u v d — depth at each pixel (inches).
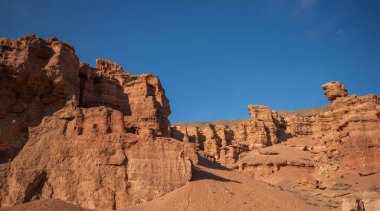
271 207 2082.9
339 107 3710.6
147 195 1974.7
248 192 2272.4
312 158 3727.9
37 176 1932.8
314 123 4534.9
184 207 1859.0
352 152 3294.8
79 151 2038.6
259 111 4554.6
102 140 2070.6
